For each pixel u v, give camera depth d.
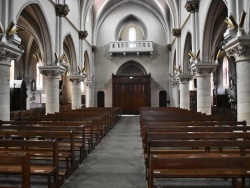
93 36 29.97
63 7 16.81
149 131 6.57
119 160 7.59
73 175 6.10
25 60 25.38
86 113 14.38
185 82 21.06
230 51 9.34
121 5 30.67
